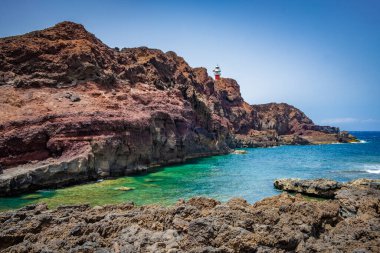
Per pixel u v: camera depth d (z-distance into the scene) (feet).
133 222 44.47
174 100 204.13
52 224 44.78
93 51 172.76
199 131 226.38
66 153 110.22
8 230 40.93
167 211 45.78
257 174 131.95
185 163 179.52
